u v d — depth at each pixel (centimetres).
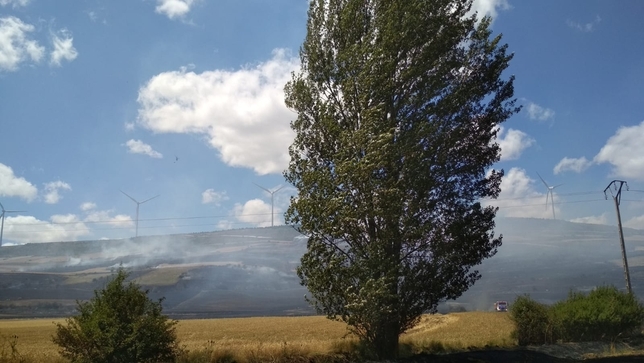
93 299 2052
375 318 2175
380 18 2483
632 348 3419
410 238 2289
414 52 2541
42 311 12938
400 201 2206
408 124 2452
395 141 2375
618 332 3588
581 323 3534
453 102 2503
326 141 2488
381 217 2245
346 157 2295
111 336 1909
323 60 2586
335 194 2231
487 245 2483
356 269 2186
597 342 3478
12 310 13038
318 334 5475
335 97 2545
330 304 2309
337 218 2191
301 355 2438
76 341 1930
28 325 8138
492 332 4778
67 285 16912
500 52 2708
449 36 2531
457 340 3728
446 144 2500
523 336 3506
